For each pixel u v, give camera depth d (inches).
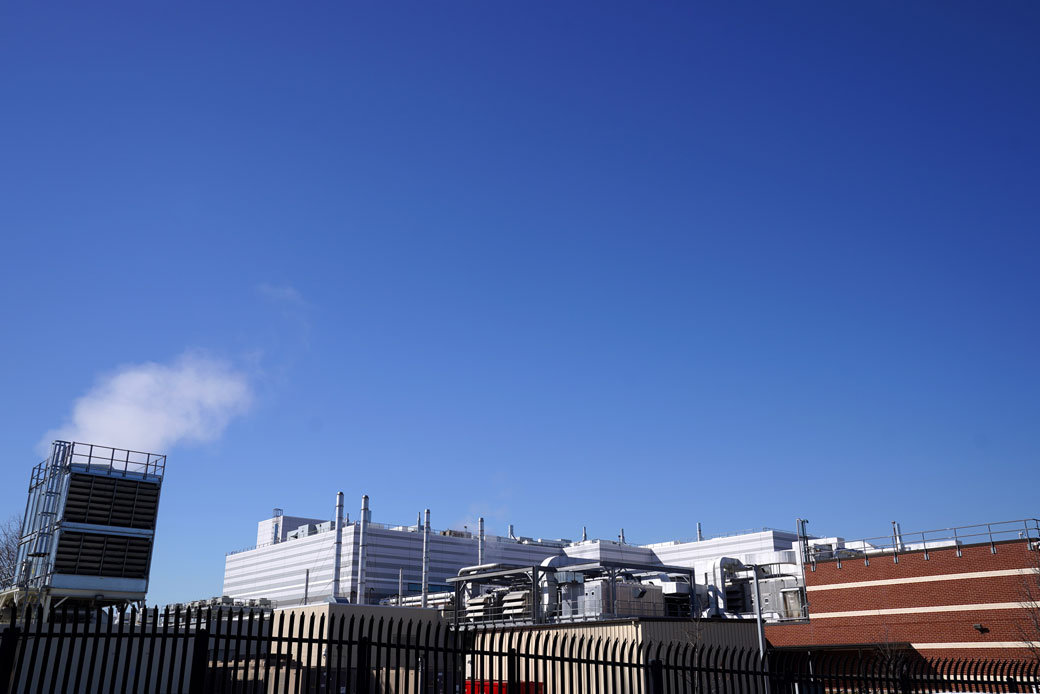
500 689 475.5
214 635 418.3
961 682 617.0
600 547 5969.5
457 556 5851.4
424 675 467.5
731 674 559.5
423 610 1809.8
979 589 1640.0
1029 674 618.5
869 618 1807.3
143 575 1598.2
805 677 580.1
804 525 2210.9
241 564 6614.2
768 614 2140.7
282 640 432.1
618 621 1435.8
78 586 1518.2
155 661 881.5
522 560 6146.7
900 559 1787.6
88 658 853.8
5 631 384.8
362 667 448.5
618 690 788.6
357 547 5344.5
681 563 6210.6
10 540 2310.5
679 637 1449.3
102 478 1604.3
